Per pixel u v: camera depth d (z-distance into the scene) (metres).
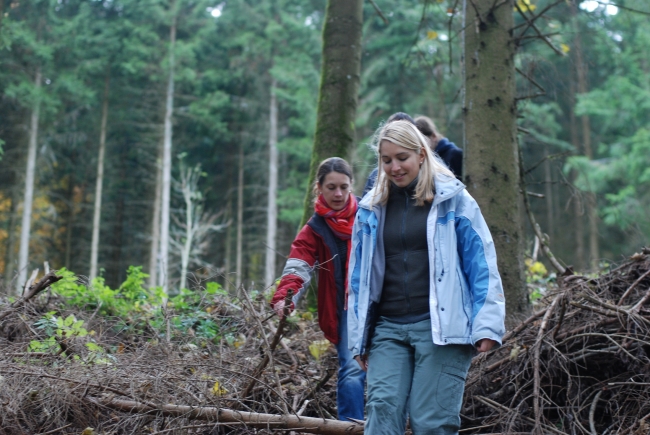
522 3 6.13
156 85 28.25
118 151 30.77
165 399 3.35
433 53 7.57
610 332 3.77
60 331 4.04
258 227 29.11
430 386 2.78
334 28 6.80
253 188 30.31
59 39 25.31
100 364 3.65
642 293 4.04
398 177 2.95
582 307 3.70
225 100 28.38
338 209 3.72
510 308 4.77
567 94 6.41
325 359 4.41
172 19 28.42
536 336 3.88
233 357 4.06
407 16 21.05
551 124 19.00
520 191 5.59
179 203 30.64
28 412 3.34
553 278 6.52
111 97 28.28
